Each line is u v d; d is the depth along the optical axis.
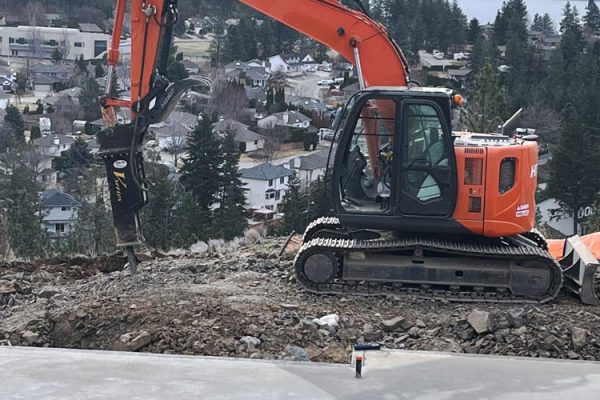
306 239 11.16
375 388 7.21
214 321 9.16
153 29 10.48
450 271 10.24
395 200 10.16
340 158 10.22
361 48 10.86
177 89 10.52
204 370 7.57
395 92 10.06
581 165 36.91
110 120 10.64
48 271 12.84
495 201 10.03
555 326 9.17
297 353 8.61
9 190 29.77
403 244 10.21
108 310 9.50
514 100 52.03
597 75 60.16
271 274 11.18
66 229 33.25
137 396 6.94
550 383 7.43
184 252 13.84
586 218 35.09
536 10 156.12
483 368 7.77
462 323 9.38
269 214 39.03
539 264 10.12
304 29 10.93
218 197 31.34
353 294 10.25
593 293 10.05
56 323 9.48
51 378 7.30
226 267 11.59
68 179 41.50
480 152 10.02
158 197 26.56
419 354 8.11
